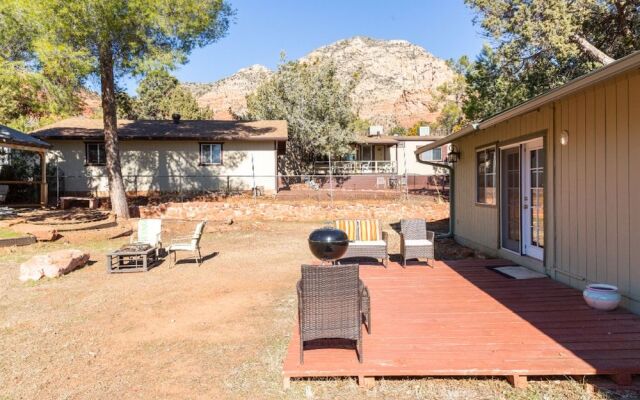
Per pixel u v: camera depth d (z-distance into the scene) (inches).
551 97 182.7
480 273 259.8
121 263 316.8
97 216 506.0
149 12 407.5
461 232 411.2
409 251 280.4
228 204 589.9
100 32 399.5
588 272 207.3
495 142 321.4
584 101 208.7
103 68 483.5
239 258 343.9
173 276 283.9
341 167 1062.4
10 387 133.0
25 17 346.0
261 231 497.7
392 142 1134.4
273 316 198.2
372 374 128.7
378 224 308.7
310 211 596.4
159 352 159.2
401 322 170.6
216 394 127.6
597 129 198.7
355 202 639.8
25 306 218.1
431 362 132.3
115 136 541.0
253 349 160.4
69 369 145.6
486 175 346.9
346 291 134.6
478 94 665.6
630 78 175.9
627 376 124.3
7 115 890.7
